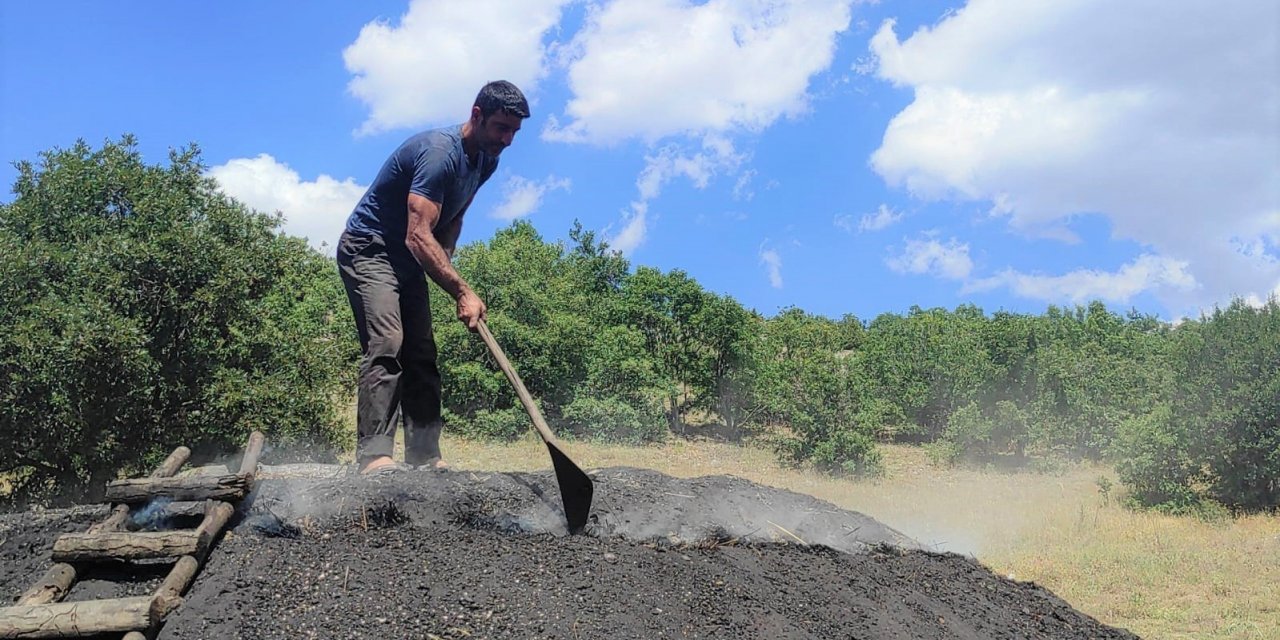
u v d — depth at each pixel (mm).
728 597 3807
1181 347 15094
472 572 3619
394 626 3227
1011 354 20812
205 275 10523
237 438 10758
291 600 3334
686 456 17391
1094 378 19984
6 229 10773
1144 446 14453
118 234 10664
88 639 3090
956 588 4695
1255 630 8250
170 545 3520
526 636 3252
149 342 9930
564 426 18391
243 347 11023
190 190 11367
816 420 16750
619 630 3375
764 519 4832
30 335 9234
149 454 10211
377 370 4723
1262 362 14219
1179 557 10859
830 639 3691
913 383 21281
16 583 3588
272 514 3963
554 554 3865
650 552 4066
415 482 4336
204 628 3148
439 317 17750
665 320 20172
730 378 20328
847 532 5004
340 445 12188
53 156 11359
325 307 16797
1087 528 12461
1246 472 14039
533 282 18875
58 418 9516
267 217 11617
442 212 4789
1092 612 8836
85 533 3590
